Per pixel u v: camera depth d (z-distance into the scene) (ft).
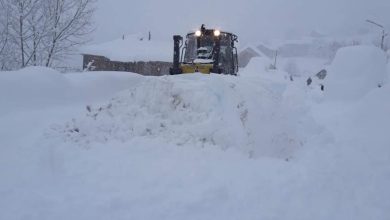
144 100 24.00
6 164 17.62
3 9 42.01
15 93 27.12
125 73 35.47
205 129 20.15
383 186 17.34
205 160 18.25
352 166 19.86
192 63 40.63
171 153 19.01
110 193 15.03
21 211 13.33
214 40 40.09
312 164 19.97
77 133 21.70
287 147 22.29
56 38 43.93
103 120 22.72
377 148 23.40
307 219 14.02
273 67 120.98
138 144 19.90
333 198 15.89
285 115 24.20
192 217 13.58
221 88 22.65
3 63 43.06
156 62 102.12
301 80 127.44
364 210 15.01
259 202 15.01
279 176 17.49
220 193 15.15
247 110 22.39
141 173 16.79
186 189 15.47
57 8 43.60
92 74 33.96
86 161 18.10
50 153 18.97
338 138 26.89
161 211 13.79
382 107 31.22
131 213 13.61
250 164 18.63
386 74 49.14
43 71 29.91
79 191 15.17
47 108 27.66
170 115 22.22
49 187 15.56
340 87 48.26
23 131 22.35
